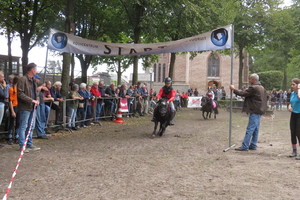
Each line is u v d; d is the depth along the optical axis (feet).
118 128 41.65
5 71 63.93
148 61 84.89
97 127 42.01
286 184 17.33
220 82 155.43
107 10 69.00
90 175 18.83
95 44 36.17
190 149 27.86
